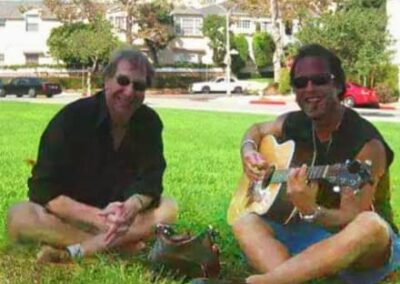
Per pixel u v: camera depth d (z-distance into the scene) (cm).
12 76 3875
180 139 1128
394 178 712
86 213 353
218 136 1199
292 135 329
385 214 324
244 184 344
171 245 327
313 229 321
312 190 298
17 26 4575
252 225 313
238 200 341
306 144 324
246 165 331
